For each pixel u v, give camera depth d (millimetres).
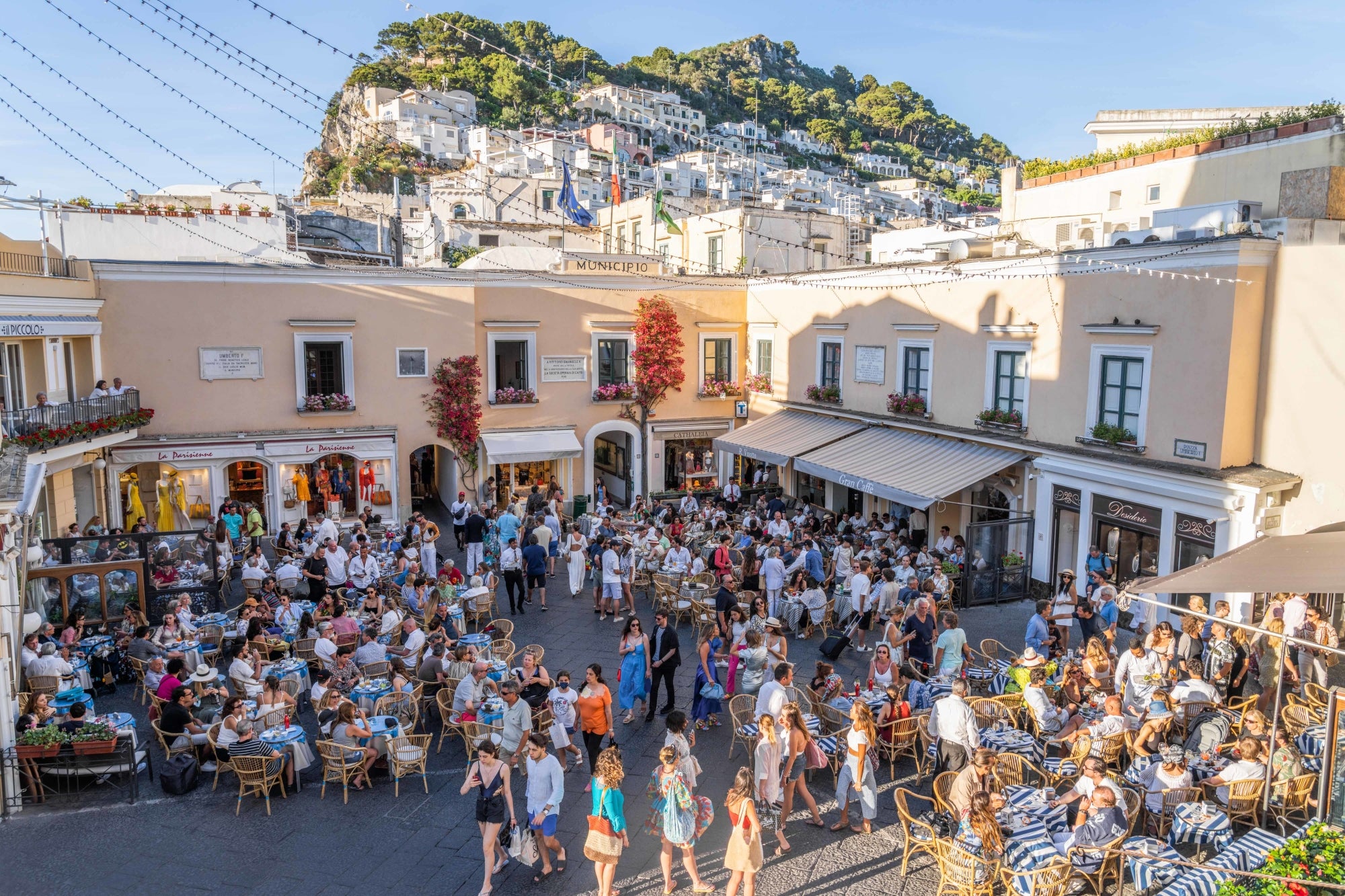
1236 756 10109
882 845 10203
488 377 26891
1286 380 15398
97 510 22438
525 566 19531
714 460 30641
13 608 11820
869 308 24781
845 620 17859
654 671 13516
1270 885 7117
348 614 15492
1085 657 13180
